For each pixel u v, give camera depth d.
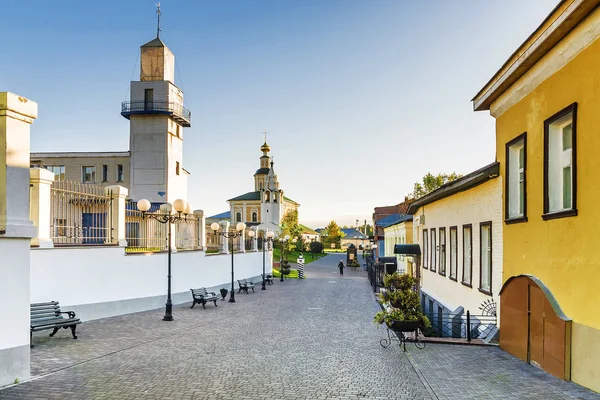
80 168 47.72
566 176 8.48
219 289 25.25
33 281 12.83
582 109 7.27
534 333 8.64
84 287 14.52
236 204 88.44
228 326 14.20
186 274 21.02
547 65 8.36
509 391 7.03
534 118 9.15
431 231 19.41
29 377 7.57
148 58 47.38
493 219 11.41
